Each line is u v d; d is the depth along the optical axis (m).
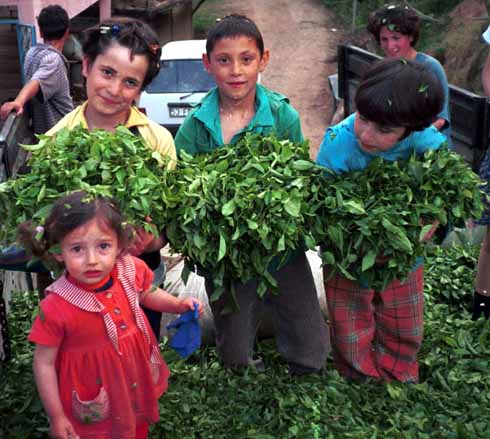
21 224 1.22
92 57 1.38
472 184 1.46
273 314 1.64
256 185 1.37
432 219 1.44
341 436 1.47
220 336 1.65
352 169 1.45
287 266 1.54
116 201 1.21
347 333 1.59
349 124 1.44
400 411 1.57
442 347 1.81
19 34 4.21
